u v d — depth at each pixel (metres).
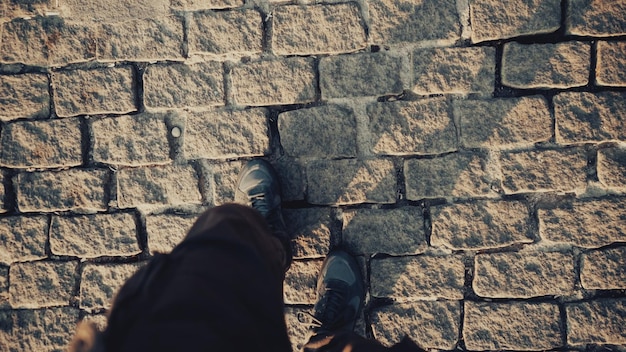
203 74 2.76
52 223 2.81
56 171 2.81
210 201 2.78
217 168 2.77
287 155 2.75
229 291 1.51
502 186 2.68
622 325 2.65
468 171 2.69
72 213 2.82
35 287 2.81
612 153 2.65
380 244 2.73
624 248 2.65
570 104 2.65
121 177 2.80
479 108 2.68
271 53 2.74
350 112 2.72
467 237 2.70
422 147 2.70
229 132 2.76
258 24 2.73
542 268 2.68
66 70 2.81
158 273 1.44
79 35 2.79
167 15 2.77
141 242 2.80
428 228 2.71
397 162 2.72
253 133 2.75
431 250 2.72
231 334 1.36
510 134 2.67
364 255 2.74
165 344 1.20
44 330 2.81
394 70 2.70
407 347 2.01
